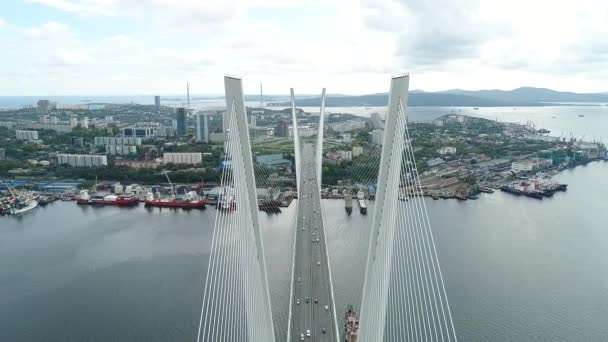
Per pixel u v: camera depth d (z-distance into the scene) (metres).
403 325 65.06
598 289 89.50
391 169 47.38
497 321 76.75
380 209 48.53
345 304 81.00
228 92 48.62
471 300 83.00
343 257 102.06
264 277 51.16
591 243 116.88
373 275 48.75
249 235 49.91
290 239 118.31
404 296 68.69
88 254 112.56
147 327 77.50
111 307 84.81
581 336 73.56
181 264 103.94
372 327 48.50
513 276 94.62
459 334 72.31
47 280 97.44
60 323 80.00
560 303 83.62
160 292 89.81
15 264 107.00
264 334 49.50
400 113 47.06
